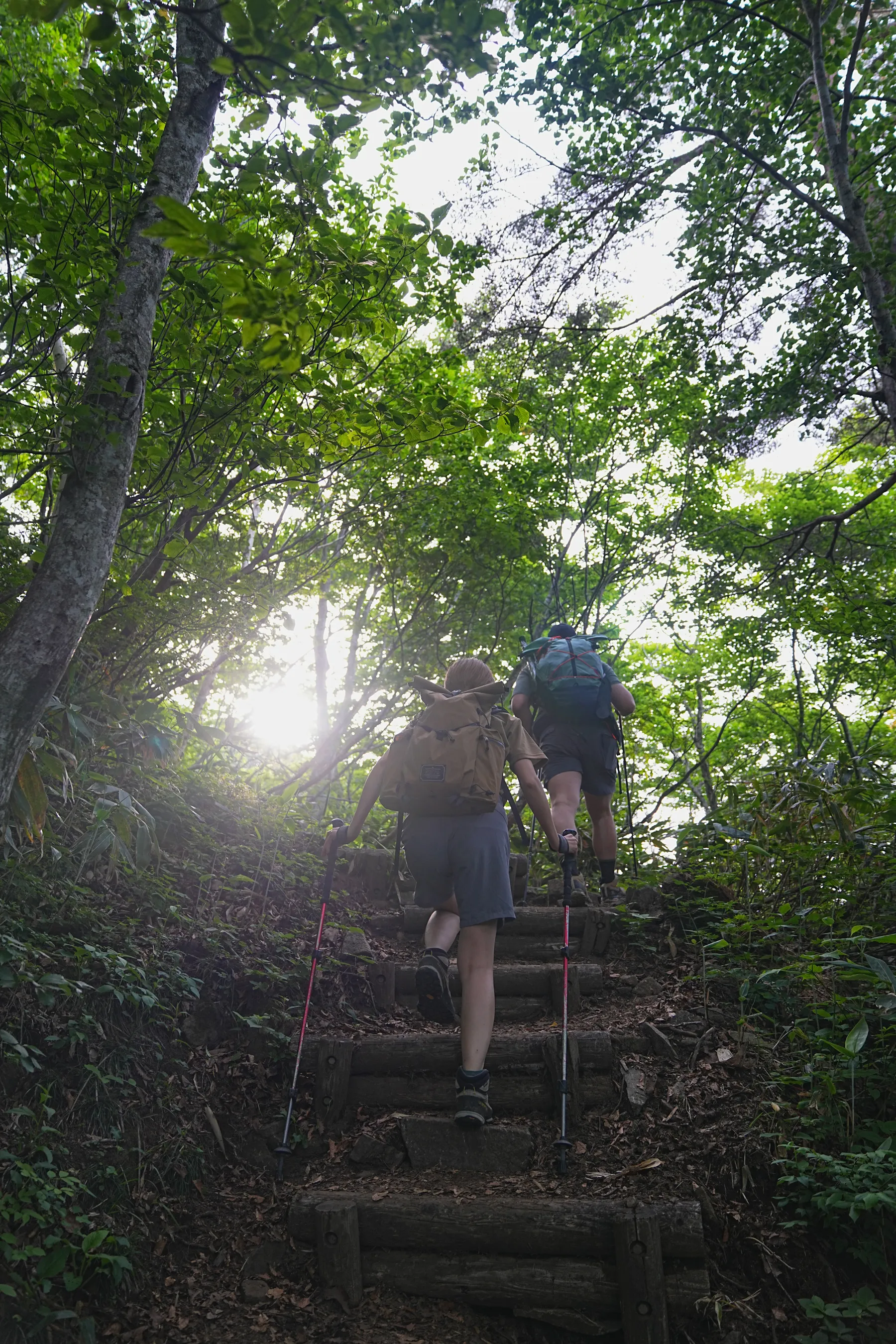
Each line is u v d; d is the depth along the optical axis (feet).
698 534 40.27
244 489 16.22
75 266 11.58
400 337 19.83
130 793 13.91
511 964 13.73
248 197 12.53
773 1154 9.28
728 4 27.40
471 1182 9.59
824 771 14.42
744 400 29.86
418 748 11.17
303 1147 10.24
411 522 28.35
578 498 39.73
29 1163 8.23
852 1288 8.22
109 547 9.91
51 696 9.29
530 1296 8.36
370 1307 8.40
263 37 7.77
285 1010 11.80
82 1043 9.52
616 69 29.09
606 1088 10.66
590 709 16.19
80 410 9.71
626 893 15.93
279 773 26.27
